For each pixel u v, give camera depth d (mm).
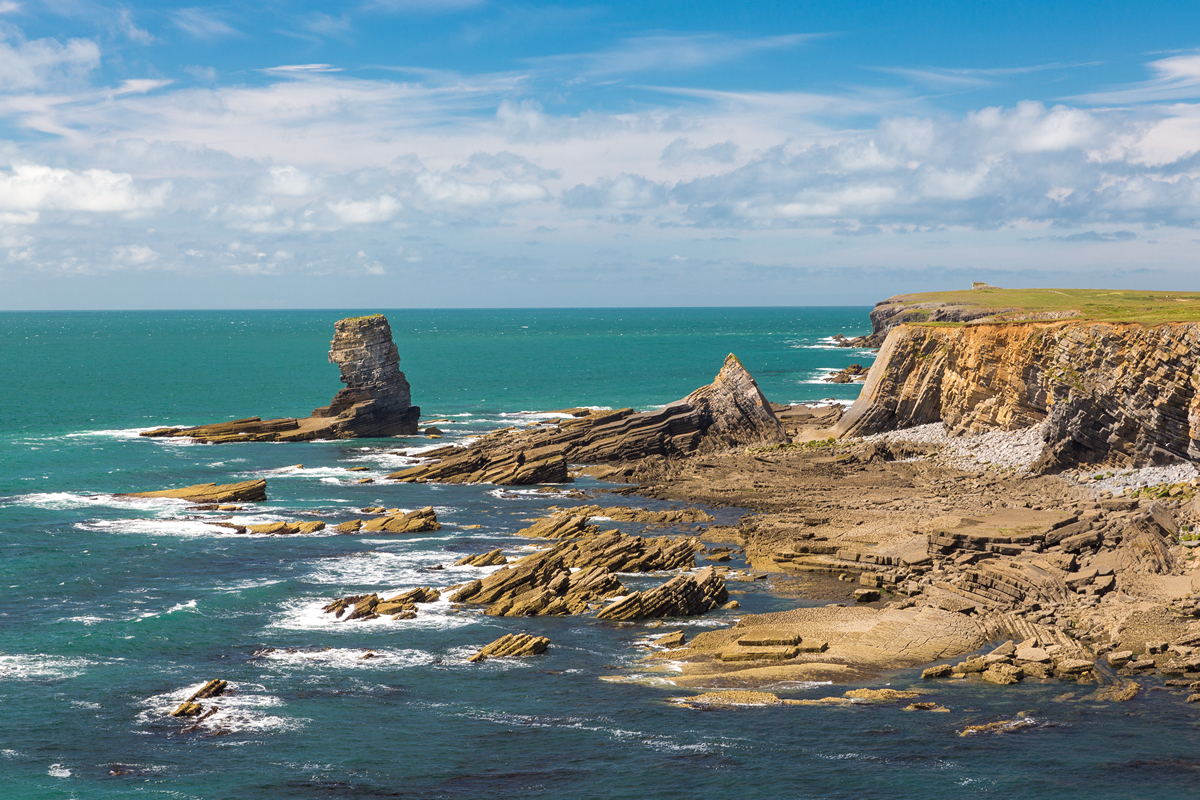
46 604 49094
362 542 62969
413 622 47312
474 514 72062
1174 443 64812
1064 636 41906
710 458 90438
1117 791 29688
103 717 35781
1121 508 58281
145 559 57844
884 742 33344
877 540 58656
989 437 84562
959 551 53375
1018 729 34125
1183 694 36656
